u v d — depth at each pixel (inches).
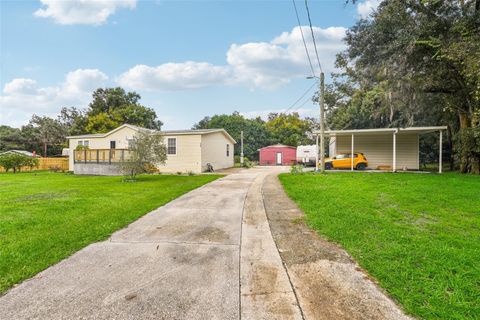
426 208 210.8
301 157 1103.0
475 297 87.6
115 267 116.4
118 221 190.7
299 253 131.5
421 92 526.3
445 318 77.5
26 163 832.9
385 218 184.7
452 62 433.4
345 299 89.9
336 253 130.5
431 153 832.3
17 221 188.4
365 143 699.4
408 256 120.0
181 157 719.1
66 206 241.9
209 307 85.7
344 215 195.2
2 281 103.2
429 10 434.9
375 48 515.5
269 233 164.6
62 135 1534.2
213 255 129.9
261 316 81.0
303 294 93.7
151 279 105.2
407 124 627.8
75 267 116.6
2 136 1401.3
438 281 97.7
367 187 321.1
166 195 302.0
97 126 1333.7
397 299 88.8
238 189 351.3
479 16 393.4
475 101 456.4
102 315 81.7
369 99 692.7
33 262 120.2
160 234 163.9
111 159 661.3
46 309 85.4
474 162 502.0
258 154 1508.4
